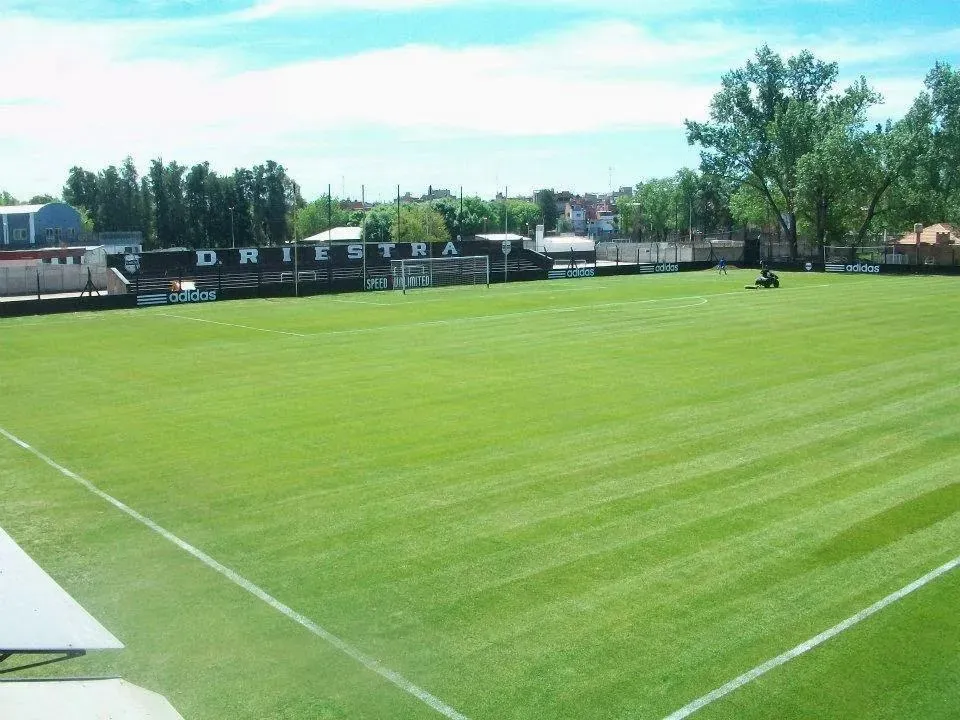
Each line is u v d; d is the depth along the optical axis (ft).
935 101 238.07
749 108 256.32
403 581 35.01
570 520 41.50
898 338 99.25
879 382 73.46
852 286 177.37
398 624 31.37
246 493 46.26
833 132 233.96
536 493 45.47
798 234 298.76
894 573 35.12
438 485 47.06
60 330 117.80
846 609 32.04
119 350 98.22
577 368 81.61
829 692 26.63
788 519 41.29
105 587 34.73
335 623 31.50
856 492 45.06
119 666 28.43
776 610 32.01
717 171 262.88
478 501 44.37
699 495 44.83
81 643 20.59
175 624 31.48
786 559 36.60
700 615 31.71
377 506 43.93
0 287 197.26
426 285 192.65
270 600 33.42
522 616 31.86
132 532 40.83
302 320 126.00
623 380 75.41
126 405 68.49
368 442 55.98
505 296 163.22
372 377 78.48
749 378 75.77
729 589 33.83
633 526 40.60
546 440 55.83
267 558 37.58
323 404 67.51
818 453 52.26
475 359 87.66
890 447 53.42
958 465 49.60
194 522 42.09
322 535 40.14
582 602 32.89
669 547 38.06
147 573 36.09
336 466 50.90
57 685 24.49
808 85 255.09
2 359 92.68
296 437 57.62
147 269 163.94
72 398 71.56
